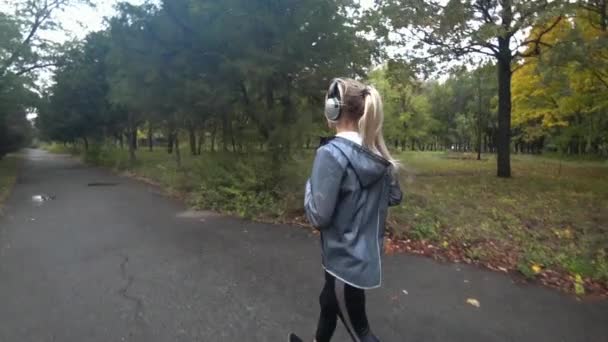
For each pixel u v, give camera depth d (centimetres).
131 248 509
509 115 1420
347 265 186
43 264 443
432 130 5297
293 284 387
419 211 670
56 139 3562
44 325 298
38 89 1930
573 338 294
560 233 612
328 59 795
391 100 3391
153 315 317
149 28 839
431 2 1267
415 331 298
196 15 778
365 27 967
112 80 1276
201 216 724
